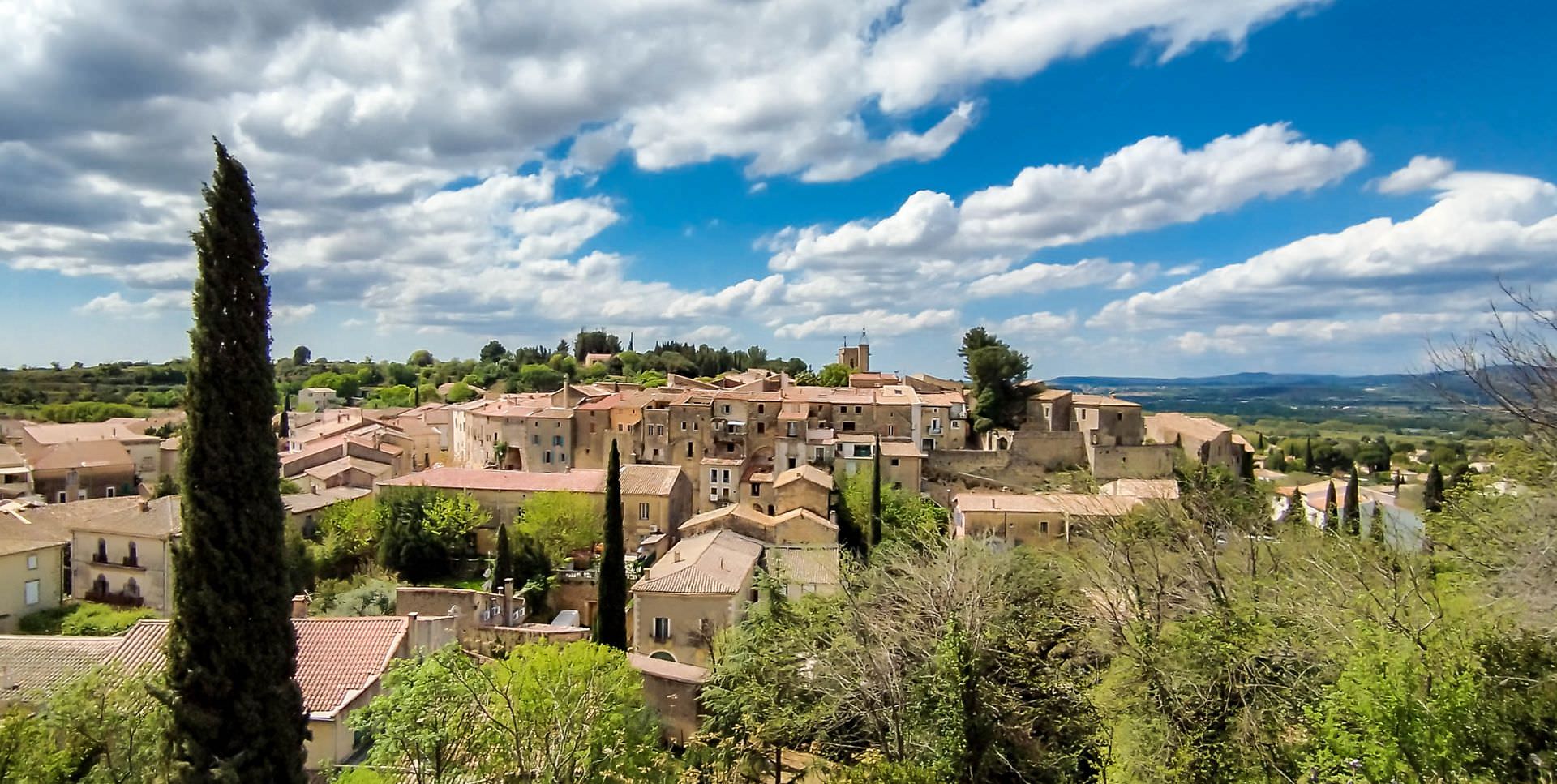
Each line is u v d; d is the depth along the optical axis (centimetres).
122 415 13000
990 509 6562
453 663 2031
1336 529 3962
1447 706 1814
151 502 5762
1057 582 3684
